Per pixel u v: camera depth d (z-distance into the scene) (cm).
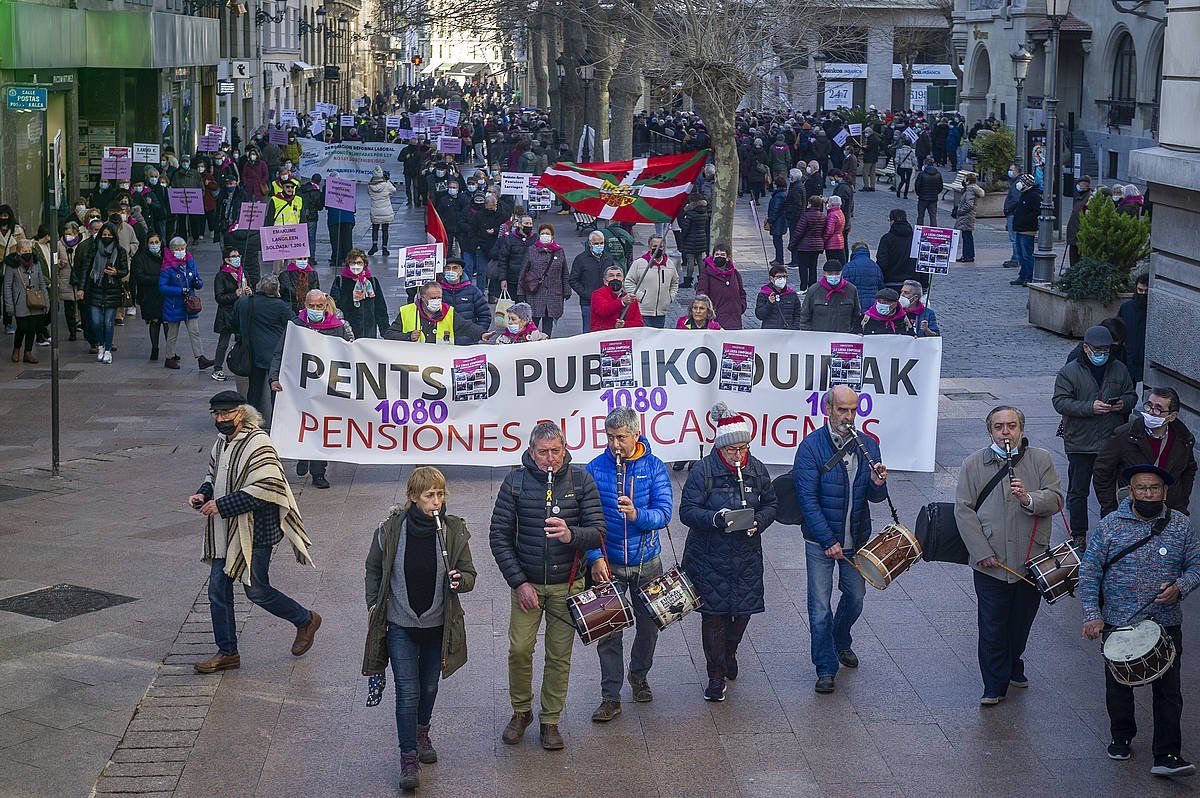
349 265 1608
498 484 1325
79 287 1873
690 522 838
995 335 2125
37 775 752
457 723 833
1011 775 769
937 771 773
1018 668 887
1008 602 848
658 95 5569
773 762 783
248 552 882
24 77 2655
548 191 2653
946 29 7688
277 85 6612
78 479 1332
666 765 779
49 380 1762
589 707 859
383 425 1314
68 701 847
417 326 1402
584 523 785
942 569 1115
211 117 5041
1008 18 5459
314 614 927
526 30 5241
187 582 1059
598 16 3491
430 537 750
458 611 757
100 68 3189
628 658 936
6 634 948
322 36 8325
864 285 1852
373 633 751
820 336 1334
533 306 1886
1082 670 919
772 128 5009
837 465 871
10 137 2550
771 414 1338
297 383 1301
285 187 2498
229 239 2197
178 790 742
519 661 797
